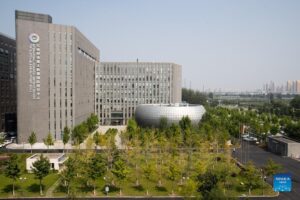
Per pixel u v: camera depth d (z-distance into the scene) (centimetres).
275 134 13450
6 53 15150
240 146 12431
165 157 9281
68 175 6588
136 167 8438
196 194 5600
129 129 12350
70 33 13525
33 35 12631
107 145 10581
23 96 12550
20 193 6375
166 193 6450
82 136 11419
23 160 9194
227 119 16812
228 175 7125
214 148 10806
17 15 12400
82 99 15850
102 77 19912
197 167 7456
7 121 15250
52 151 10944
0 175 7694
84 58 16338
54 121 13225
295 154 10444
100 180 7306
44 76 12925
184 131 11894
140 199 6122
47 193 6397
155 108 14788
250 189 6606
